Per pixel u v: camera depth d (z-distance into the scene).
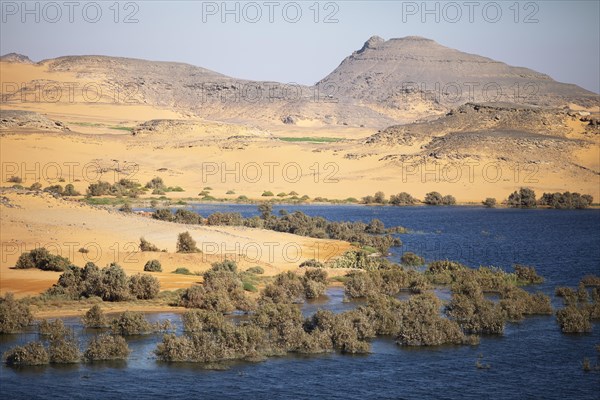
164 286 110.00
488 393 75.00
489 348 87.81
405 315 93.56
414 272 119.56
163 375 77.69
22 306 91.69
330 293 112.38
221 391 74.25
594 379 78.88
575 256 152.12
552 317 101.38
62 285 105.94
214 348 82.88
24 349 80.31
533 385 77.12
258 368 80.38
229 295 102.62
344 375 78.81
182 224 157.12
